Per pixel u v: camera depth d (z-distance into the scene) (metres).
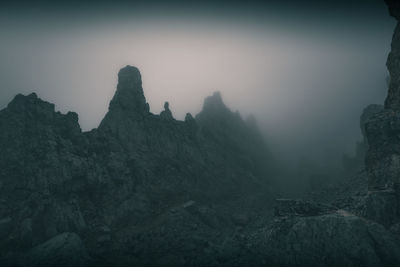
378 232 53.38
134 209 71.31
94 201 70.94
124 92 92.50
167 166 86.56
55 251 53.94
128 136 86.81
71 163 68.62
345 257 51.31
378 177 64.12
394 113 67.12
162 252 60.44
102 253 57.66
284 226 60.06
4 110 74.06
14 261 52.00
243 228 76.50
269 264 54.44
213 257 58.44
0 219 59.50
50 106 79.38
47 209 62.41
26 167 67.00
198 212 76.25
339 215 58.06
